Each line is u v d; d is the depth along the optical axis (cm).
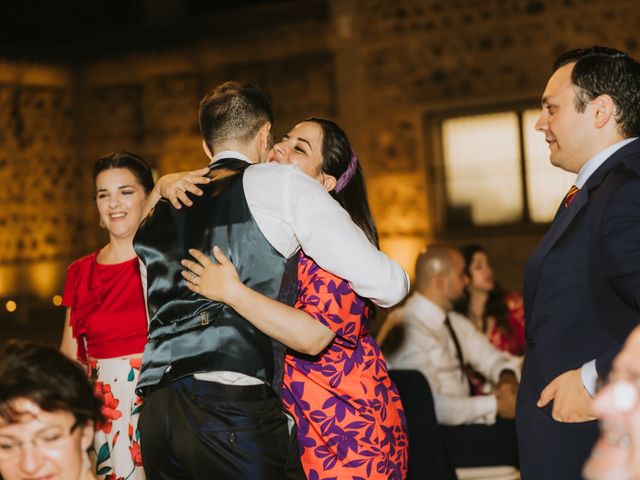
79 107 1237
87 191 1239
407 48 1023
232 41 1123
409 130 1026
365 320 215
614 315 189
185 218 201
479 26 991
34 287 1178
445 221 1019
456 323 365
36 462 134
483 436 330
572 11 956
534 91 969
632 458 89
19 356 135
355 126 1047
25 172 1185
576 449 191
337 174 238
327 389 210
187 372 194
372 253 197
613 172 192
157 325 201
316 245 195
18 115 1178
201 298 196
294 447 209
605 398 92
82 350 271
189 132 1181
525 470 203
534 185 982
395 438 218
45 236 1205
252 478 193
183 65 1166
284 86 1109
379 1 1030
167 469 202
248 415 194
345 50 1048
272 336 194
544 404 192
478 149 1003
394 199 1035
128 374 261
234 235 196
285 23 1097
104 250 279
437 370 337
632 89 196
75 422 136
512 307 434
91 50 1220
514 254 983
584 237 192
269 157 221
